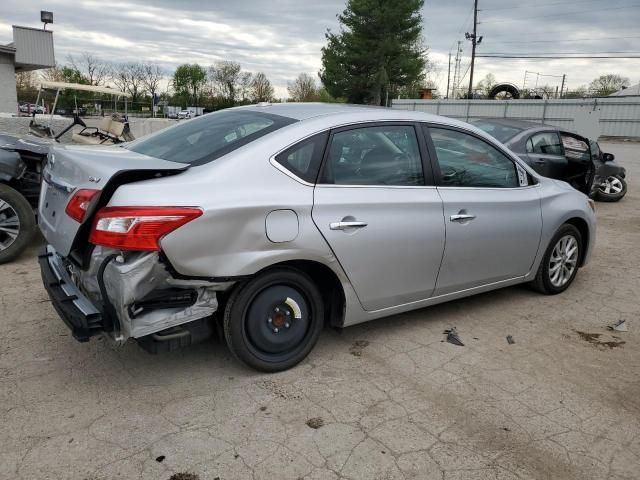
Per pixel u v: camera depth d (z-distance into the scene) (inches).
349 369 137.0
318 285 142.9
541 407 124.0
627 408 125.5
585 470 103.4
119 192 108.3
